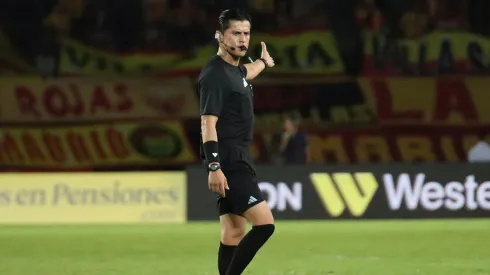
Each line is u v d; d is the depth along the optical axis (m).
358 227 47.56
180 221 51.81
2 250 37.53
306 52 80.44
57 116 76.06
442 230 45.47
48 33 81.56
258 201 19.05
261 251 35.81
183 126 76.62
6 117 75.56
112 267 30.86
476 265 30.89
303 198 51.59
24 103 75.75
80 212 51.81
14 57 80.25
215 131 18.56
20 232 46.84
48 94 76.12
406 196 51.78
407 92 76.88
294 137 60.16
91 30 82.38
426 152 76.31
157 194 51.97
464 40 80.62
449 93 76.75
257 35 81.50
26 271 29.78
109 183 52.00
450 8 82.00
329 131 76.75
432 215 51.78
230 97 18.88
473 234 43.25
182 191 52.03
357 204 51.72
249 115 19.22
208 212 51.88
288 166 51.75
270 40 81.19
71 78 77.19
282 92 78.69
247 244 19.03
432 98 76.75
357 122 77.06
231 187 18.98
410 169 51.84
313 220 51.47
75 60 80.69
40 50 80.88
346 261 32.25
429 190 51.81
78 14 82.75
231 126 18.98
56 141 75.69
